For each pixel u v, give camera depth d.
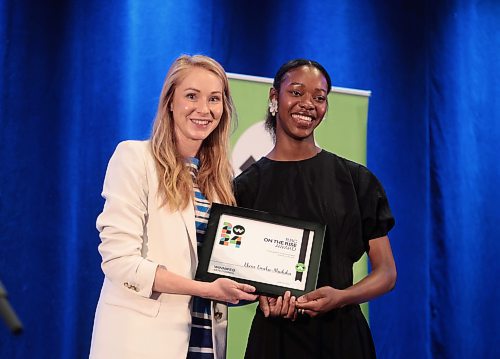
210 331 2.38
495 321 4.46
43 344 3.84
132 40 4.05
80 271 3.90
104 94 4.00
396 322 4.33
